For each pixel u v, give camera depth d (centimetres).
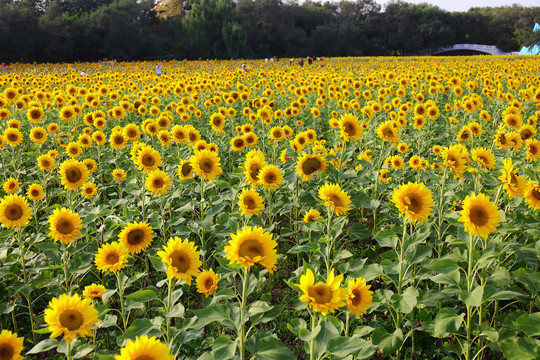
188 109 1302
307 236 609
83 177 577
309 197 575
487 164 513
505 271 392
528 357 313
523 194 399
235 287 527
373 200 577
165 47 9794
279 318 520
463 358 421
